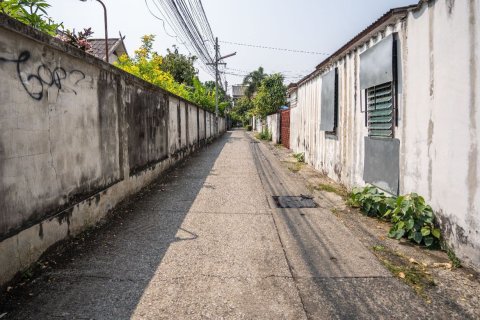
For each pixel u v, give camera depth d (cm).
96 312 256
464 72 330
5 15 269
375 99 552
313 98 1034
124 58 1053
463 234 337
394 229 425
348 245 399
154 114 771
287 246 396
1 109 271
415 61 426
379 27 512
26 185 303
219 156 1328
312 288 298
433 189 390
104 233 429
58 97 360
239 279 312
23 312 253
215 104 2609
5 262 274
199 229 451
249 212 539
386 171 507
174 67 2572
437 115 378
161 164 841
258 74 4728
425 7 400
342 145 731
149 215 513
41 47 329
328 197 646
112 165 514
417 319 254
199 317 252
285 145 1750
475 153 316
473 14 316
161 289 292
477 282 307
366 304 273
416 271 329
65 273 316
